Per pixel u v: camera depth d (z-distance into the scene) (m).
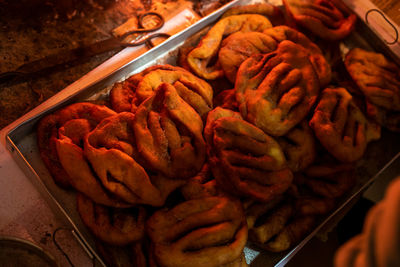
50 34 0.66
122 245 0.47
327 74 0.58
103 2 0.70
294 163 0.53
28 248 0.46
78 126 0.51
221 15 0.62
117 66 0.61
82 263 0.48
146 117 0.49
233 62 0.57
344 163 0.54
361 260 0.19
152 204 0.47
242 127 0.50
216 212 0.47
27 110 0.60
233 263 0.46
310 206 0.52
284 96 0.53
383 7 0.68
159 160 0.47
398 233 0.16
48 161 0.50
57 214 0.49
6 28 0.65
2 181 0.50
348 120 0.56
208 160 0.50
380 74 0.60
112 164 0.47
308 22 0.61
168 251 0.45
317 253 0.72
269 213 0.52
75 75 0.63
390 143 0.60
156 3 0.72
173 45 0.59
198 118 0.51
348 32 0.62
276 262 0.50
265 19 0.62
